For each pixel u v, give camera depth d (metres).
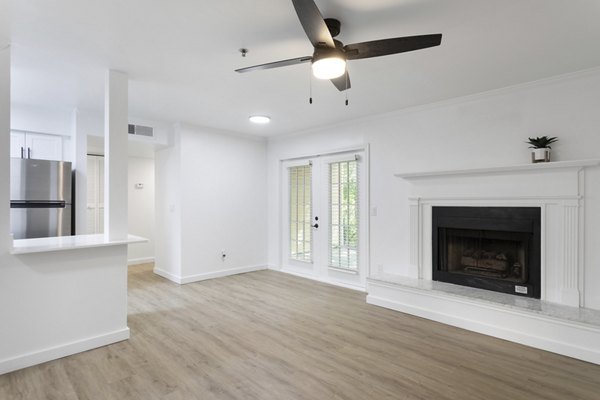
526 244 3.34
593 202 2.95
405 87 3.42
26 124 4.10
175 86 3.42
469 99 3.68
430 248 3.99
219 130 5.44
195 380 2.34
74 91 3.58
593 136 2.98
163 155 5.39
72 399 2.11
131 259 6.46
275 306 3.97
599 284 2.91
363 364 2.57
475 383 2.31
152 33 2.38
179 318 3.55
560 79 3.11
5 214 2.42
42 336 2.56
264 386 2.27
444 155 3.89
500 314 3.07
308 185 5.49
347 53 2.13
